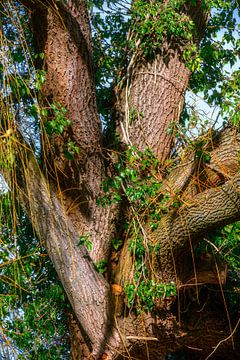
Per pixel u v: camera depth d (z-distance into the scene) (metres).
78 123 7.21
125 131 7.81
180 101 8.16
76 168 7.39
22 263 7.78
